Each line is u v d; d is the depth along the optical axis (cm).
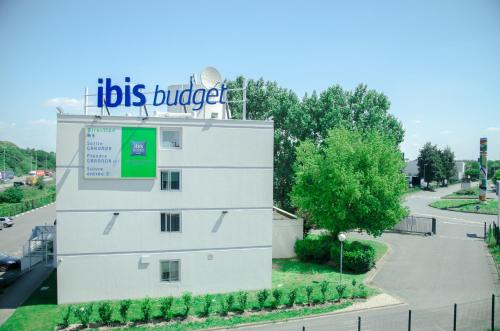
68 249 2592
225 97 2908
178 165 2734
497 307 2492
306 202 3591
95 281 2631
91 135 2606
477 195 8988
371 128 5194
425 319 2330
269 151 2886
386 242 4394
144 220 2691
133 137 2658
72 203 2595
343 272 3262
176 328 2228
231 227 2834
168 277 2753
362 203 3334
